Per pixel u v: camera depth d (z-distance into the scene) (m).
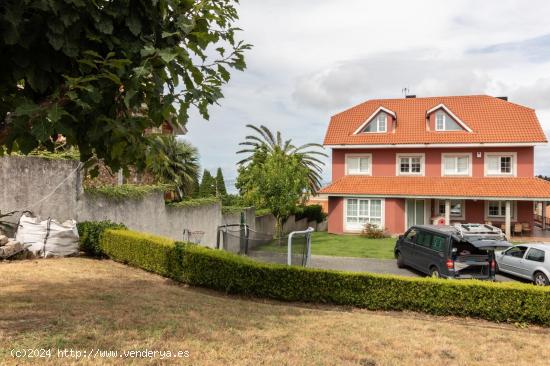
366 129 31.06
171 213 16.95
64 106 3.76
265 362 5.53
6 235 11.85
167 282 11.12
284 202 24.89
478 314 9.70
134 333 6.17
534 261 14.28
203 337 6.36
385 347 6.87
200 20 4.37
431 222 28.70
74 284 9.38
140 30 3.91
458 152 28.58
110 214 14.05
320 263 18.09
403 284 10.00
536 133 27.09
